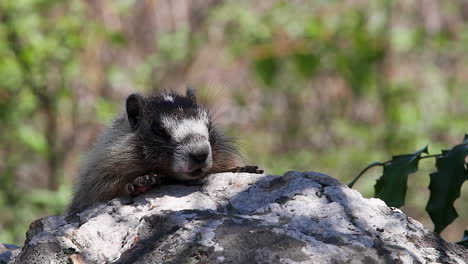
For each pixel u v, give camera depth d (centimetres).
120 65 1783
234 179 629
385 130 1672
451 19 1902
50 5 1532
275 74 1603
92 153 768
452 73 1845
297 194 579
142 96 771
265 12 1778
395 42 1662
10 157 1577
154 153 714
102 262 542
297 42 1609
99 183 727
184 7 1881
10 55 1463
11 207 1475
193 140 706
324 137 1795
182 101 776
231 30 1792
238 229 520
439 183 677
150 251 523
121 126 763
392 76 1789
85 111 1648
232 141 792
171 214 546
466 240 669
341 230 534
